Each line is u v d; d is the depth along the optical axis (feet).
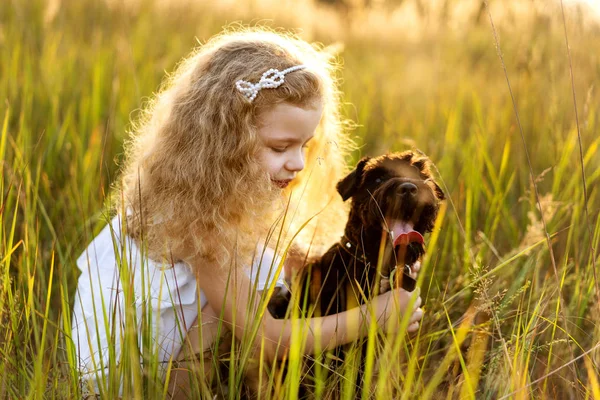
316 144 11.10
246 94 9.08
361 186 9.67
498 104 19.47
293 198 11.06
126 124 15.89
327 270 9.87
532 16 20.57
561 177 14.05
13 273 10.92
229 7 31.01
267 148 9.37
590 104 15.24
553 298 10.47
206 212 9.12
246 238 9.25
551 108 16.29
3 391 7.87
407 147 16.65
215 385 9.07
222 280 9.12
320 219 11.58
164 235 9.17
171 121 9.57
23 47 20.03
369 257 9.39
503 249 12.99
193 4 29.71
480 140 15.10
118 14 26.66
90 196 13.24
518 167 15.42
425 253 10.23
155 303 9.24
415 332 9.55
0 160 11.41
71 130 15.23
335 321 8.87
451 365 9.53
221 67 9.45
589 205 12.98
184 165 9.23
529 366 9.78
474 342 9.27
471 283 9.57
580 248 12.30
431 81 24.39
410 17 32.58
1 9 23.40
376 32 32.76
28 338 8.63
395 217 8.79
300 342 7.64
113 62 20.07
